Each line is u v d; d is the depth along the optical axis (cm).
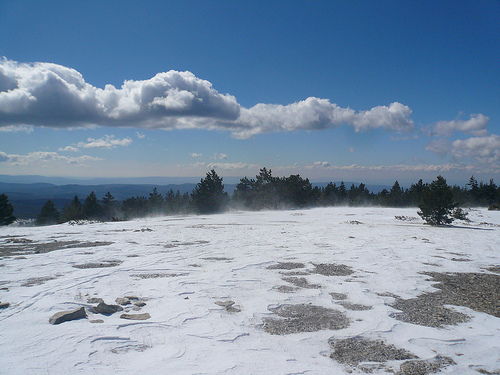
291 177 5612
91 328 433
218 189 4962
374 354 388
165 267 856
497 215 3069
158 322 468
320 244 1340
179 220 3075
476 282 756
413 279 776
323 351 393
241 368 342
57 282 680
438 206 2364
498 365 369
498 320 514
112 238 1541
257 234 1728
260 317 505
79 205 6069
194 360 356
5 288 630
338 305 573
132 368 333
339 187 7006
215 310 527
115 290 635
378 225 2395
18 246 1277
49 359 344
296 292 646
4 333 408
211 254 1074
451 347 414
